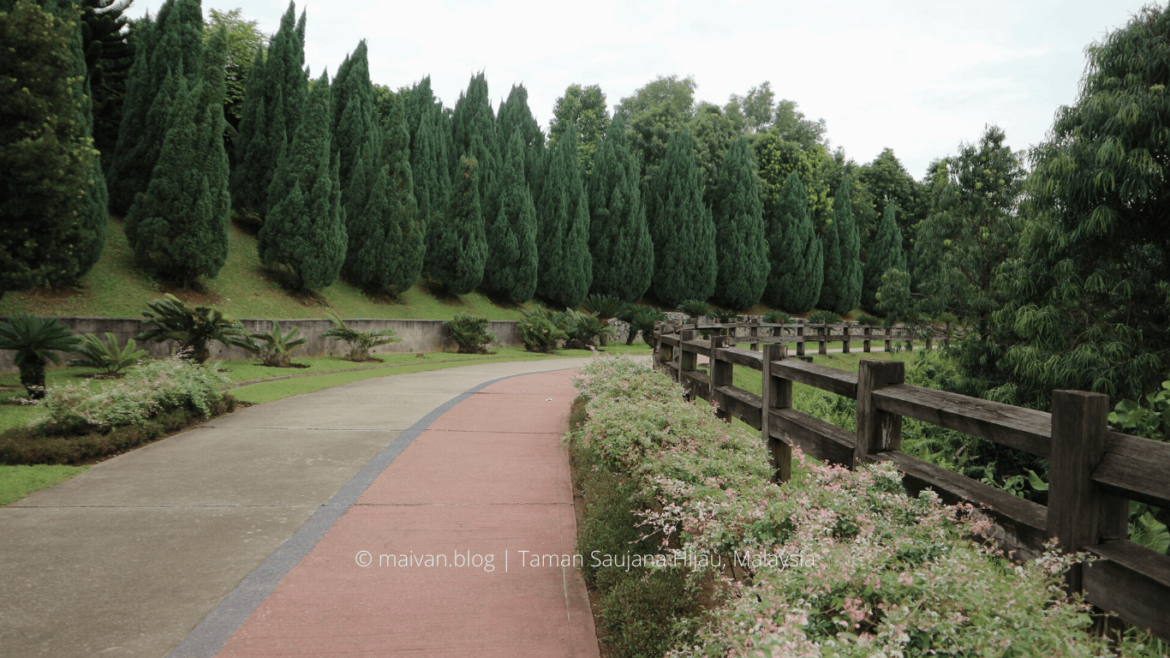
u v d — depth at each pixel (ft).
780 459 14.75
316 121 63.31
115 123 65.46
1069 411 6.64
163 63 58.90
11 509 13.83
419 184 86.79
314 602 9.89
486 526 13.30
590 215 111.04
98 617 9.31
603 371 24.86
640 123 148.66
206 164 53.01
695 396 23.41
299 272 63.26
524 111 142.51
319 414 25.17
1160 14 30.37
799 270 134.82
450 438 21.26
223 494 15.02
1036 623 5.39
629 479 13.11
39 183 30.01
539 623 9.48
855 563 6.25
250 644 8.68
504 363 56.34
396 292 77.66
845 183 144.87
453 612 9.72
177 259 51.75
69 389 19.98
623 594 9.15
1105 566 6.24
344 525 13.16
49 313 41.70
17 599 9.79
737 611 6.13
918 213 170.60
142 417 20.79
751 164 132.26
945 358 49.57
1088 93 32.45
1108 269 31.81
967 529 7.77
